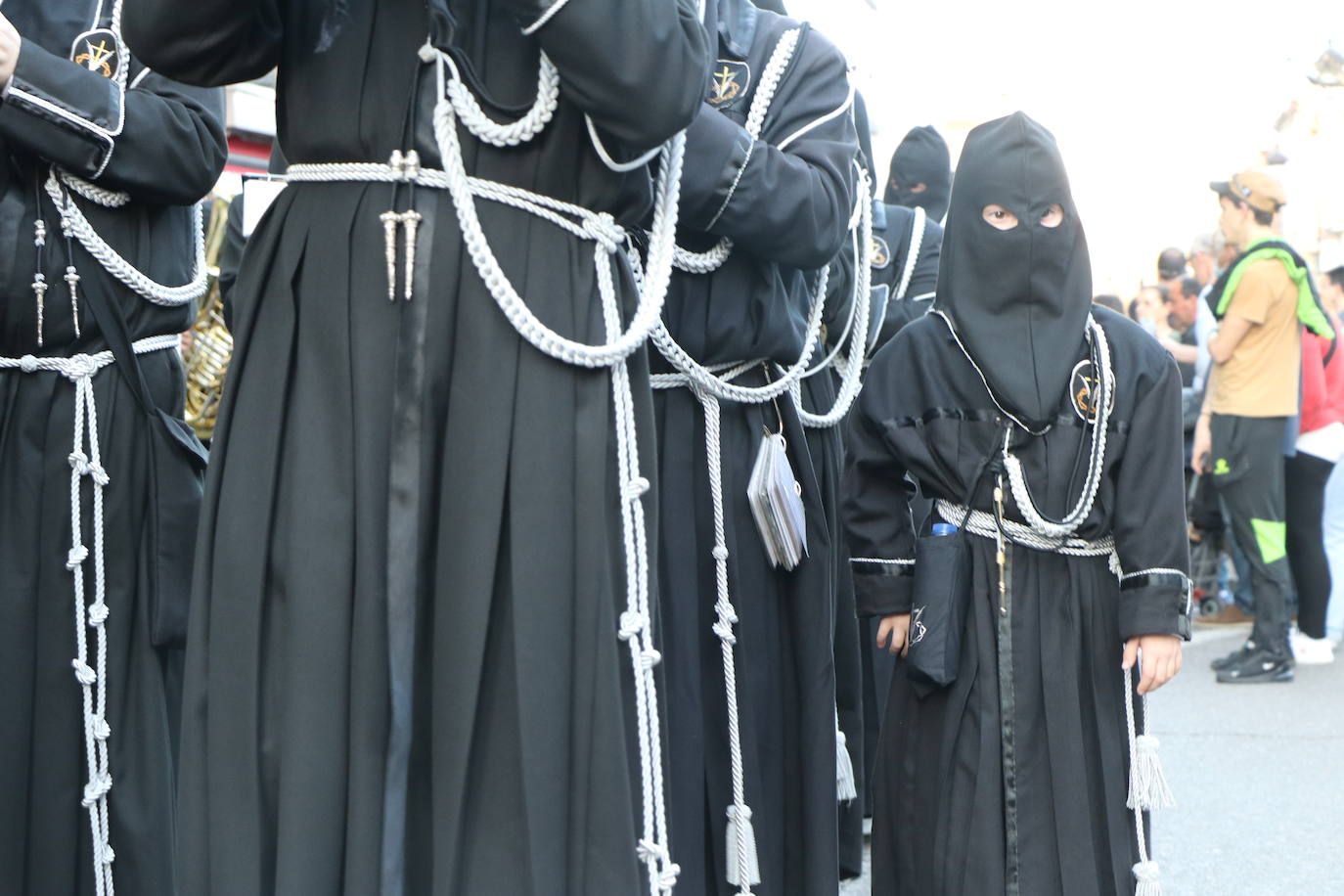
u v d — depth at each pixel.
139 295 2.90
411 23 2.04
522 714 1.96
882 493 3.11
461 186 2.00
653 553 2.13
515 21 2.02
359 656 1.99
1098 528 2.92
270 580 2.03
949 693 2.95
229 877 2.00
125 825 2.84
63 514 2.80
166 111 2.81
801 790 2.88
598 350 2.03
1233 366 6.77
